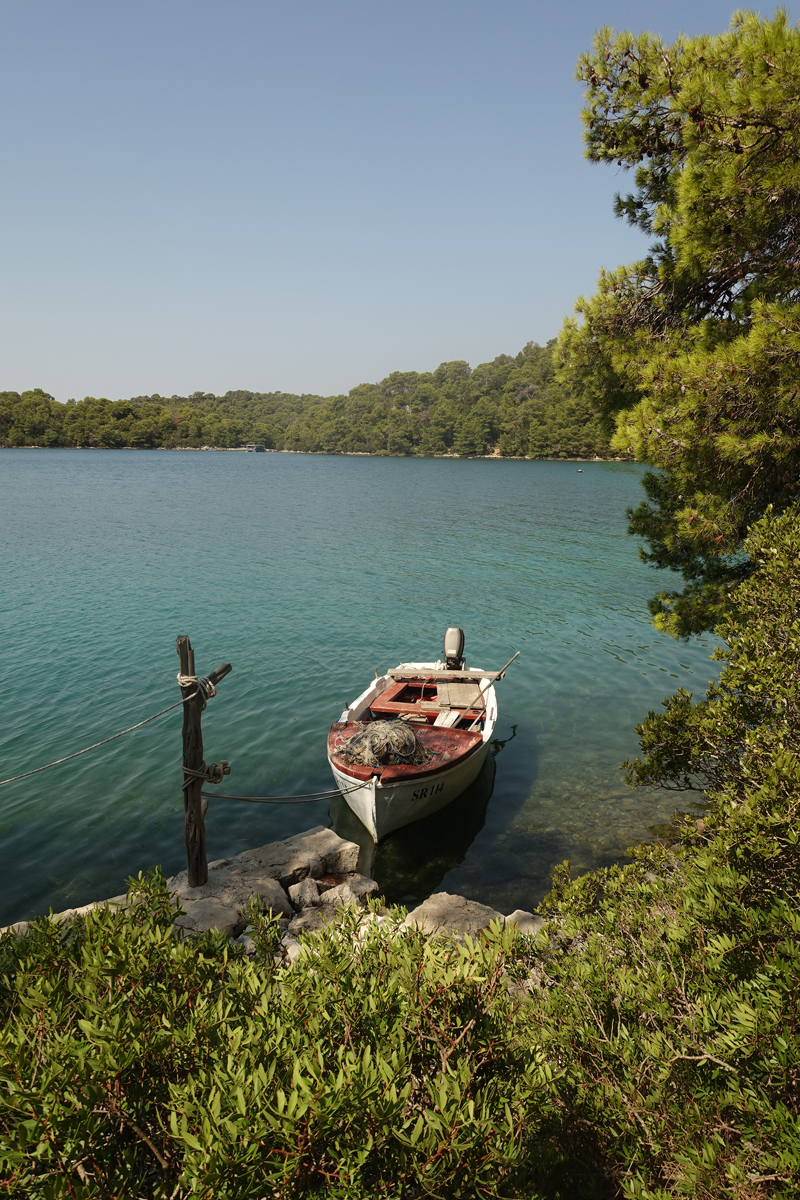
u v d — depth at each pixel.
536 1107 2.48
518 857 9.58
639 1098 3.01
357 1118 2.06
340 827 10.48
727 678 5.40
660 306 9.60
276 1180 1.94
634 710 14.83
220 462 149.88
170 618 21.70
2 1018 3.11
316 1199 2.00
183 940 3.56
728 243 7.94
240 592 25.52
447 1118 2.10
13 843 9.72
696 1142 2.77
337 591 26.02
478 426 178.12
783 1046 2.58
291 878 8.74
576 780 11.75
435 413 195.75
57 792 11.14
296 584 27.12
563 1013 3.83
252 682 16.30
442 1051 2.54
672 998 3.48
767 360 7.30
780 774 4.05
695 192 7.64
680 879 4.83
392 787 9.54
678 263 8.66
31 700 14.81
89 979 2.67
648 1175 2.78
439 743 10.98
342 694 15.62
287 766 12.23
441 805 10.70
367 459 184.25
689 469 8.68
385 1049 2.41
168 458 162.38
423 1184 2.04
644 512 10.34
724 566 9.91
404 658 18.28
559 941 4.99
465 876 9.20
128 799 10.97
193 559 31.95
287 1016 2.62
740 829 3.97
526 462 158.62
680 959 3.69
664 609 10.24
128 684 15.85
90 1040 2.32
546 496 69.56
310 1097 1.99
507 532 42.91
